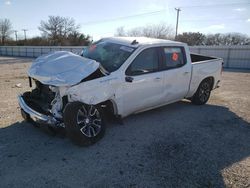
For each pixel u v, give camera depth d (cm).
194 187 333
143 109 554
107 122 557
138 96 519
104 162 387
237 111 689
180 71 612
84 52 586
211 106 732
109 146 441
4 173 350
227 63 2884
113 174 355
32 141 452
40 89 487
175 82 604
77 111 411
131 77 495
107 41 584
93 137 439
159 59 563
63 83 409
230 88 1077
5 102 721
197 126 558
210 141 481
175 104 733
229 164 397
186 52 643
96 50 566
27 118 486
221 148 453
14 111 626
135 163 387
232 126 567
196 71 667
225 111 684
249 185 343
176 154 422
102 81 451
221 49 2912
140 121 574
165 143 462
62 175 349
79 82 420
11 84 1088
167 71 577
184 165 387
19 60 3697
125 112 509
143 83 521
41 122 433
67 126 412
